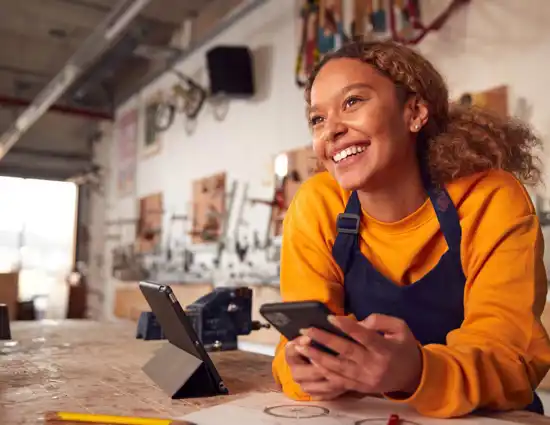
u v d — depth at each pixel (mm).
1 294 2627
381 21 2719
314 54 3121
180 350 920
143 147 5359
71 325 1968
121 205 5703
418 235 881
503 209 830
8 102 5414
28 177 5852
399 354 651
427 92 882
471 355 712
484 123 944
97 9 4457
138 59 5469
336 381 693
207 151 4301
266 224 3529
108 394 826
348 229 926
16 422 667
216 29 4199
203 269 4152
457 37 2395
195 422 657
